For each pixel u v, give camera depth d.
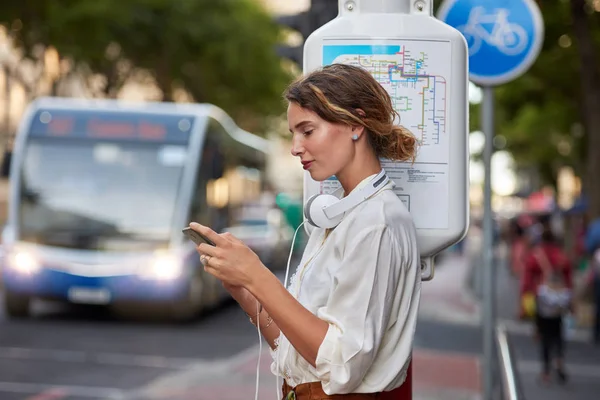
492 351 6.37
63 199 16.55
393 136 2.60
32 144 16.84
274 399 9.33
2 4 20.94
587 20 19.97
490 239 6.46
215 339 14.98
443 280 33.03
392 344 2.49
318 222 2.54
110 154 16.75
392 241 2.44
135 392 9.83
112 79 34.94
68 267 16.17
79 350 13.23
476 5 6.30
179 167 16.72
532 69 23.59
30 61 25.52
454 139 3.21
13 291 16.45
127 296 16.19
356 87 2.54
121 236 16.33
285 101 2.62
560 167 48.12
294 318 2.39
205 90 38.81
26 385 10.41
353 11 3.26
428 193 3.19
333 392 2.40
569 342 17.16
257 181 25.36
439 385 10.04
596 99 20.30
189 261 16.53
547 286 12.02
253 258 2.43
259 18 37.88
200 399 9.34
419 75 3.22
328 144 2.54
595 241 17.36
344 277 2.40
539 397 11.02
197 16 35.47
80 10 23.72
